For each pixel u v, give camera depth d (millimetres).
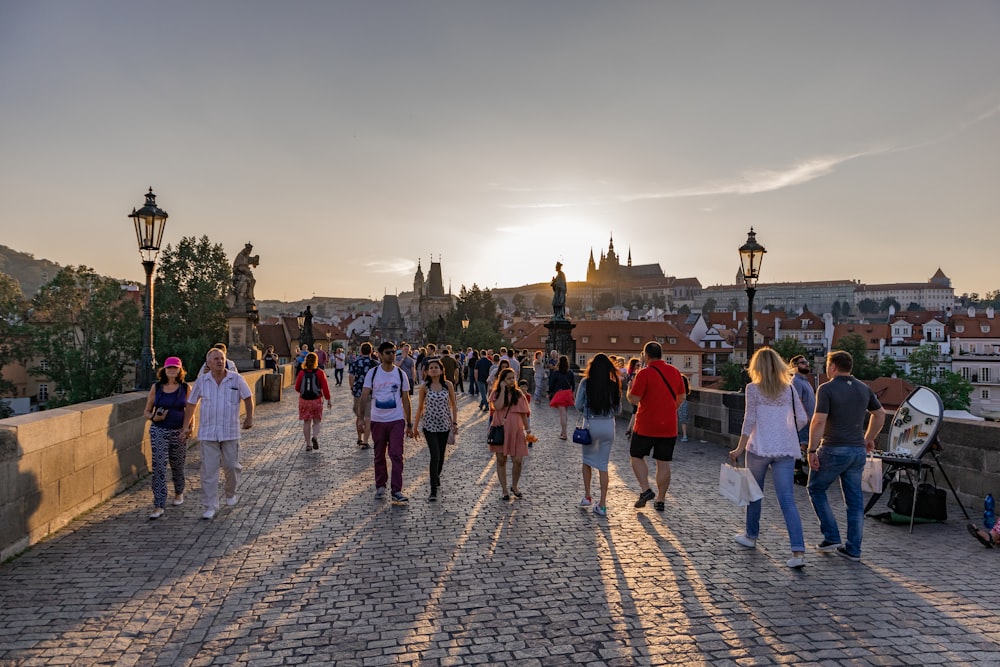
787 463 6996
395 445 9172
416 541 7422
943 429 9359
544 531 7832
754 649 4867
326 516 8461
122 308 61594
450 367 19469
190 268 71312
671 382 8844
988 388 97875
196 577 6293
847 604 5668
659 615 5445
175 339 67062
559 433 16266
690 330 129625
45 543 7266
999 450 8555
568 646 4922
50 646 4922
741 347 122188
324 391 13625
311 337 47438
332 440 14922
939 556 6977
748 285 15148
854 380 7004
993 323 108875
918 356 88188
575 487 10281
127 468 9992
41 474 7430
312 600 5762
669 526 8070
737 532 7836
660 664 4656
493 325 125312
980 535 7285
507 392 9359
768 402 7125
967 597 5820
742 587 6059
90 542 7316
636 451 8852
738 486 7223
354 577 6309
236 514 8523
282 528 7910
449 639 5035
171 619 5383
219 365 8562
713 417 14891
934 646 4895
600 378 8664
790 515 6711
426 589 6004
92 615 5445
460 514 8602
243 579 6246
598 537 7594
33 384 78875
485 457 12914
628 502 9312
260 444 14312
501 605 5648
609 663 4676
